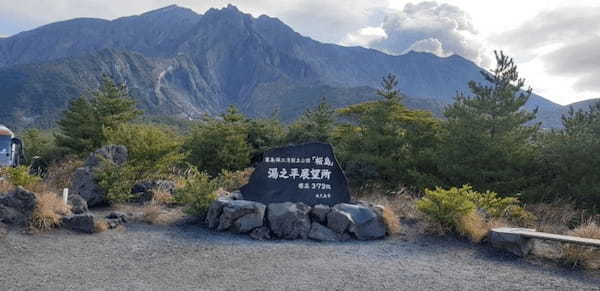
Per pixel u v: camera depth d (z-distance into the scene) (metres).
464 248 7.44
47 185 11.33
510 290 5.39
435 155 16.03
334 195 9.30
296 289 5.24
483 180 14.42
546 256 6.84
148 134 12.16
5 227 7.16
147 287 5.18
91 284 5.21
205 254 6.79
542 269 6.29
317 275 5.83
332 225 8.23
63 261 6.09
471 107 15.21
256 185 9.41
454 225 8.22
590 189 12.12
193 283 5.38
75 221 7.71
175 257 6.56
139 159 11.67
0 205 7.48
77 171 10.21
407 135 18.58
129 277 5.54
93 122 26.41
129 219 8.75
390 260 6.68
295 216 8.27
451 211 8.16
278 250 7.17
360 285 5.45
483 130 14.60
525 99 14.34
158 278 5.55
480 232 7.75
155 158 11.93
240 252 6.97
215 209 8.60
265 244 7.59
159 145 11.88
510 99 14.45
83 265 5.96
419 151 17.47
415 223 9.09
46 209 7.65
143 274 5.69
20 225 7.34
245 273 5.86
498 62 14.79
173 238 7.70
